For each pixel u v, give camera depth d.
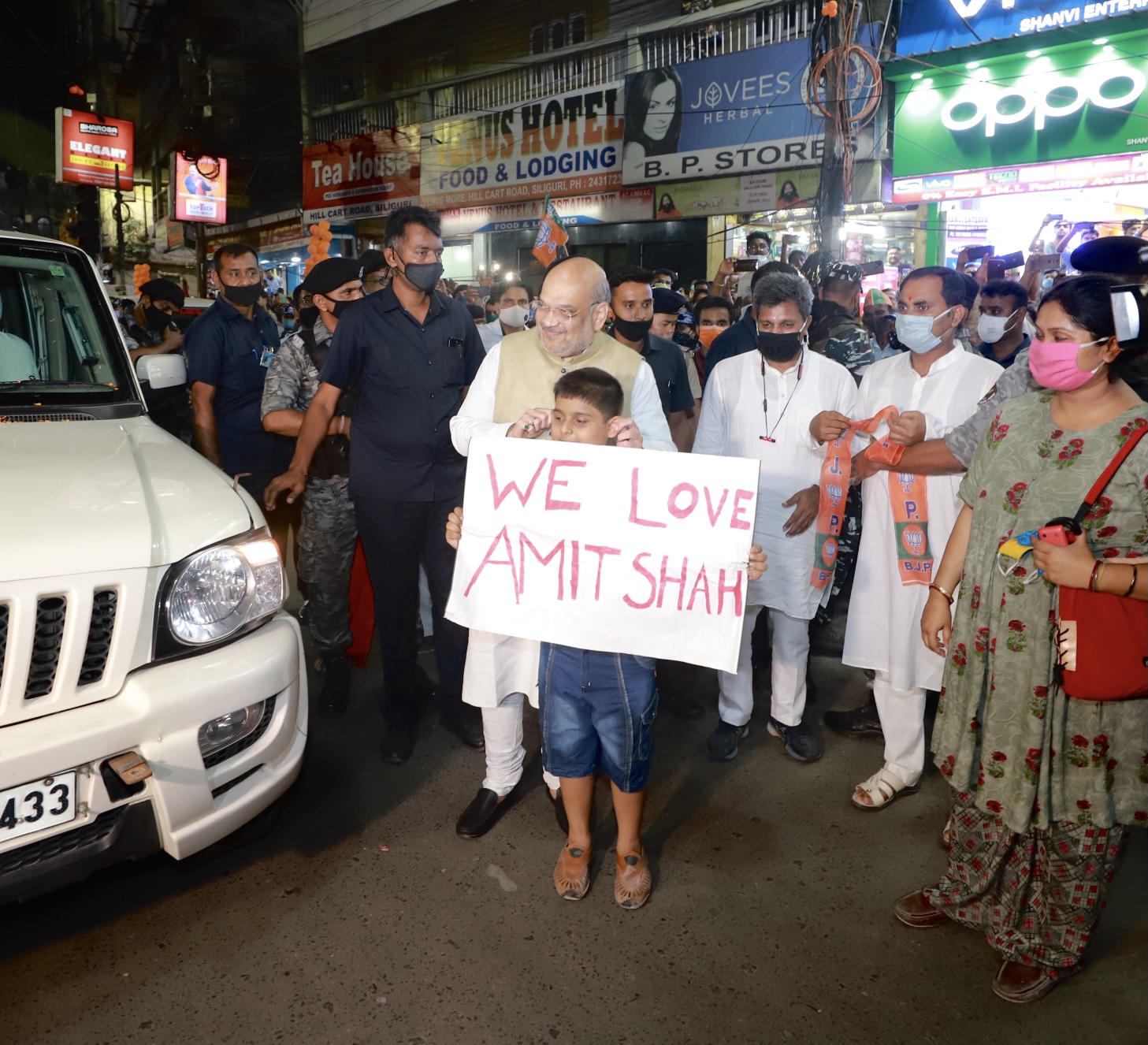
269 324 5.24
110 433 2.73
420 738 3.42
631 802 2.41
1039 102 10.16
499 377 2.67
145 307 7.08
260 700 2.19
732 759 3.28
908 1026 2.02
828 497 2.93
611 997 2.09
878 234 12.47
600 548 2.21
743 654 3.18
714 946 2.27
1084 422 1.91
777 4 13.10
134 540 2.05
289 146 26.05
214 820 2.13
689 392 4.05
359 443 3.15
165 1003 2.05
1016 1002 2.09
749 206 13.45
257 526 2.36
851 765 3.24
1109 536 1.84
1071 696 1.88
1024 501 1.96
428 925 2.34
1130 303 1.72
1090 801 1.94
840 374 3.11
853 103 11.44
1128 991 2.14
